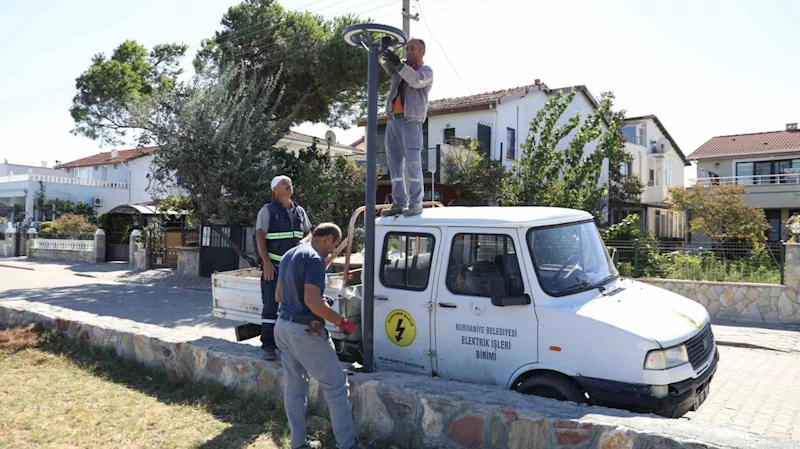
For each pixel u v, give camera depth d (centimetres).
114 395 533
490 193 2158
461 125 2488
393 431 427
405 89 532
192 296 1567
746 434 318
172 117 1672
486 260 466
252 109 1714
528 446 364
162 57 2058
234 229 1912
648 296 485
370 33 489
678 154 3925
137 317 1220
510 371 445
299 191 1795
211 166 1645
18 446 415
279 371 494
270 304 520
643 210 3569
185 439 434
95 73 1880
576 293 452
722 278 1106
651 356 394
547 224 471
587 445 343
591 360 412
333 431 410
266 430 450
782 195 2809
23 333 739
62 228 3055
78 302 1447
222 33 2031
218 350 553
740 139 3325
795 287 1015
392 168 552
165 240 2298
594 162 1733
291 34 1909
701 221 2177
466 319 466
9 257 3039
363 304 488
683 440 311
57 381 575
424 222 503
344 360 554
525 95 2591
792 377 708
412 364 496
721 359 805
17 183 3825
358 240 1473
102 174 4559
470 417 390
